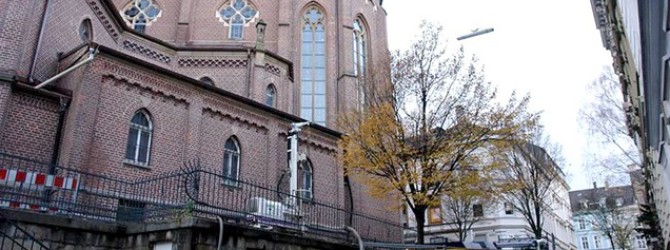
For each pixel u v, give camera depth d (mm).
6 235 12164
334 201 28844
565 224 75000
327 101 39812
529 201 37156
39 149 18250
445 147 21078
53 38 21594
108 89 19875
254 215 16812
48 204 14781
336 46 41719
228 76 32656
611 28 23062
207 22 39844
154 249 13328
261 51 32625
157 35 38094
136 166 19938
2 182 13961
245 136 24984
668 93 10406
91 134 18797
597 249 91688
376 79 23938
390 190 22219
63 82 20547
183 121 22422
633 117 25562
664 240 28188
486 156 21938
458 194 21484
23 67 19391
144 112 21172
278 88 33219
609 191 60906
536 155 33344
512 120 21188
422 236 20812
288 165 26641
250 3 41094
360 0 45219
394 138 21562
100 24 26719
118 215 17422
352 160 22203
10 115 17859
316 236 20047
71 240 13406
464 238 41969
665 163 16219
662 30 8250
